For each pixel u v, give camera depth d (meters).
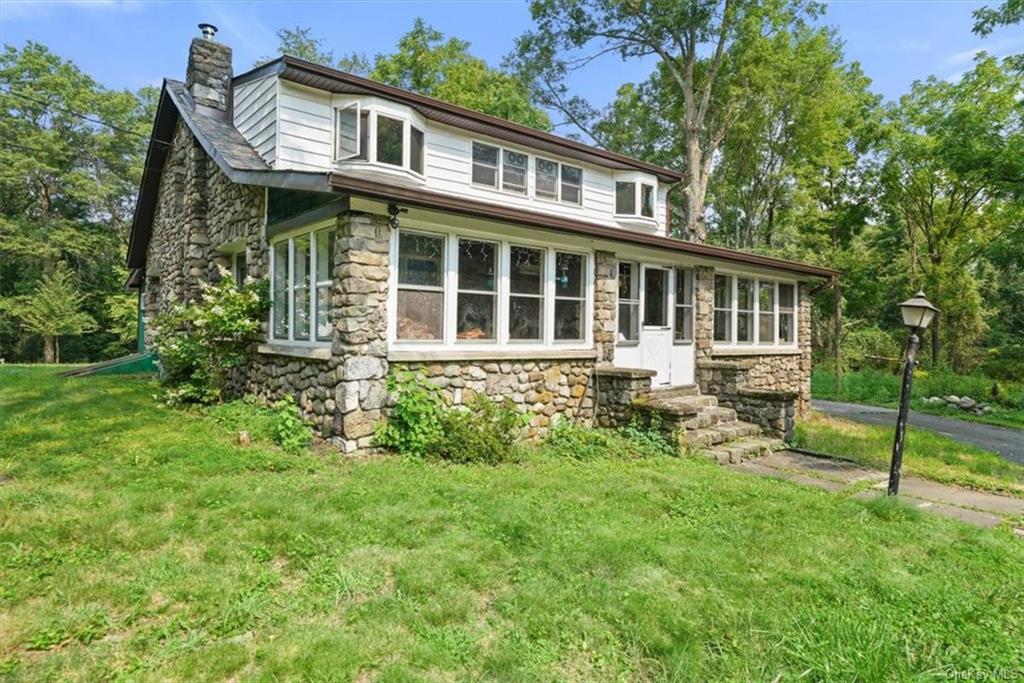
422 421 5.77
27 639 2.31
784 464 6.80
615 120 25.22
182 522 3.54
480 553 3.34
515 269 6.98
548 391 7.21
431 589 2.89
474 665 2.32
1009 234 17.36
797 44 19.25
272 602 2.71
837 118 20.73
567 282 7.55
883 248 25.34
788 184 23.50
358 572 3.04
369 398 5.62
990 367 20.06
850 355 23.25
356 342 5.52
